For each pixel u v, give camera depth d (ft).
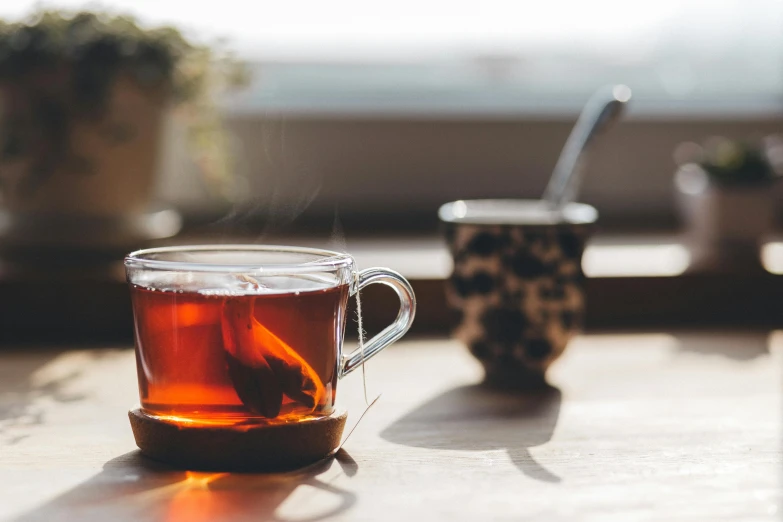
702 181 3.84
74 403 2.92
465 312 3.12
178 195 4.11
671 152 4.48
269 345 2.54
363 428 2.81
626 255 3.94
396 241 4.13
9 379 3.08
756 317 3.76
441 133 4.34
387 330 2.75
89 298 3.42
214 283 2.54
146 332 2.58
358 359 2.71
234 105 4.19
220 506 2.46
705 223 3.83
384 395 3.03
